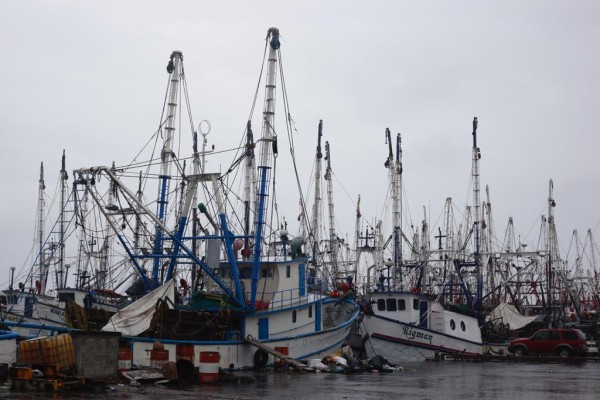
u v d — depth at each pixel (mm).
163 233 40281
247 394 25688
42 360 26078
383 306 50688
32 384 24750
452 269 69750
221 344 34625
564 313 87312
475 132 74062
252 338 36406
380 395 26078
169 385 28703
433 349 49719
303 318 39844
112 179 36812
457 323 53375
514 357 48812
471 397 25859
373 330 48938
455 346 51469
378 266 73438
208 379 30750
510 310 72125
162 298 34750
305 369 36375
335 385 29734
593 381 32875
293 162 42812
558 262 99375
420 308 50906
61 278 64125
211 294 37188
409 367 42906
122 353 30531
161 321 33531
